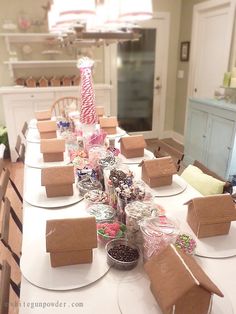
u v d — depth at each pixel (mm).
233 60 3410
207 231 1099
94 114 2109
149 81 4660
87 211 1251
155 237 939
